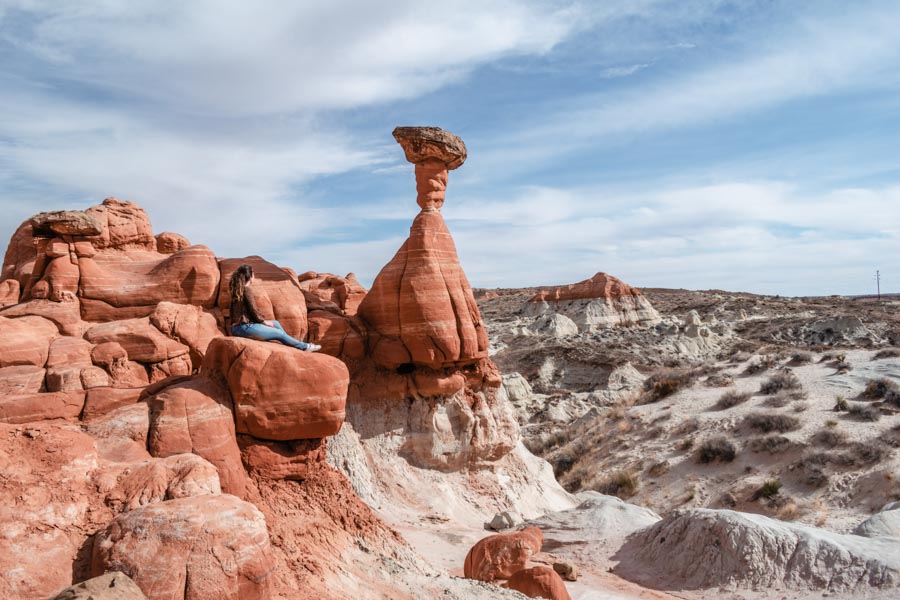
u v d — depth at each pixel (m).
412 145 23.86
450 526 20.97
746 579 18.00
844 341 67.50
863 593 16.55
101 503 7.93
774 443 34.31
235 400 10.27
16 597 6.77
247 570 7.24
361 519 11.49
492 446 24.97
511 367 66.56
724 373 48.97
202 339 18.95
